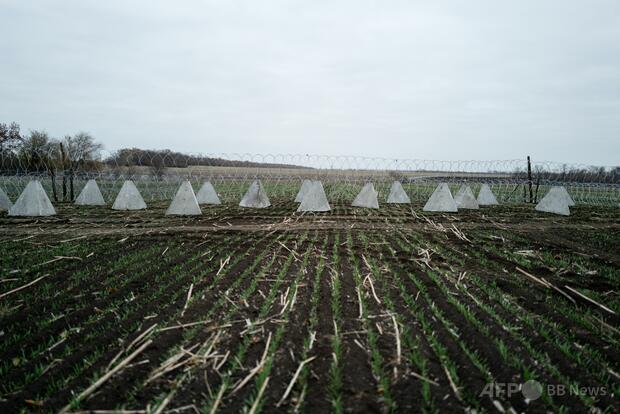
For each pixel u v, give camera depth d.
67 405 2.58
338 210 14.34
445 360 3.23
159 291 4.91
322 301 4.63
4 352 3.32
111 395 2.73
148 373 3.04
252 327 3.85
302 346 3.52
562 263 6.57
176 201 12.49
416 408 2.61
